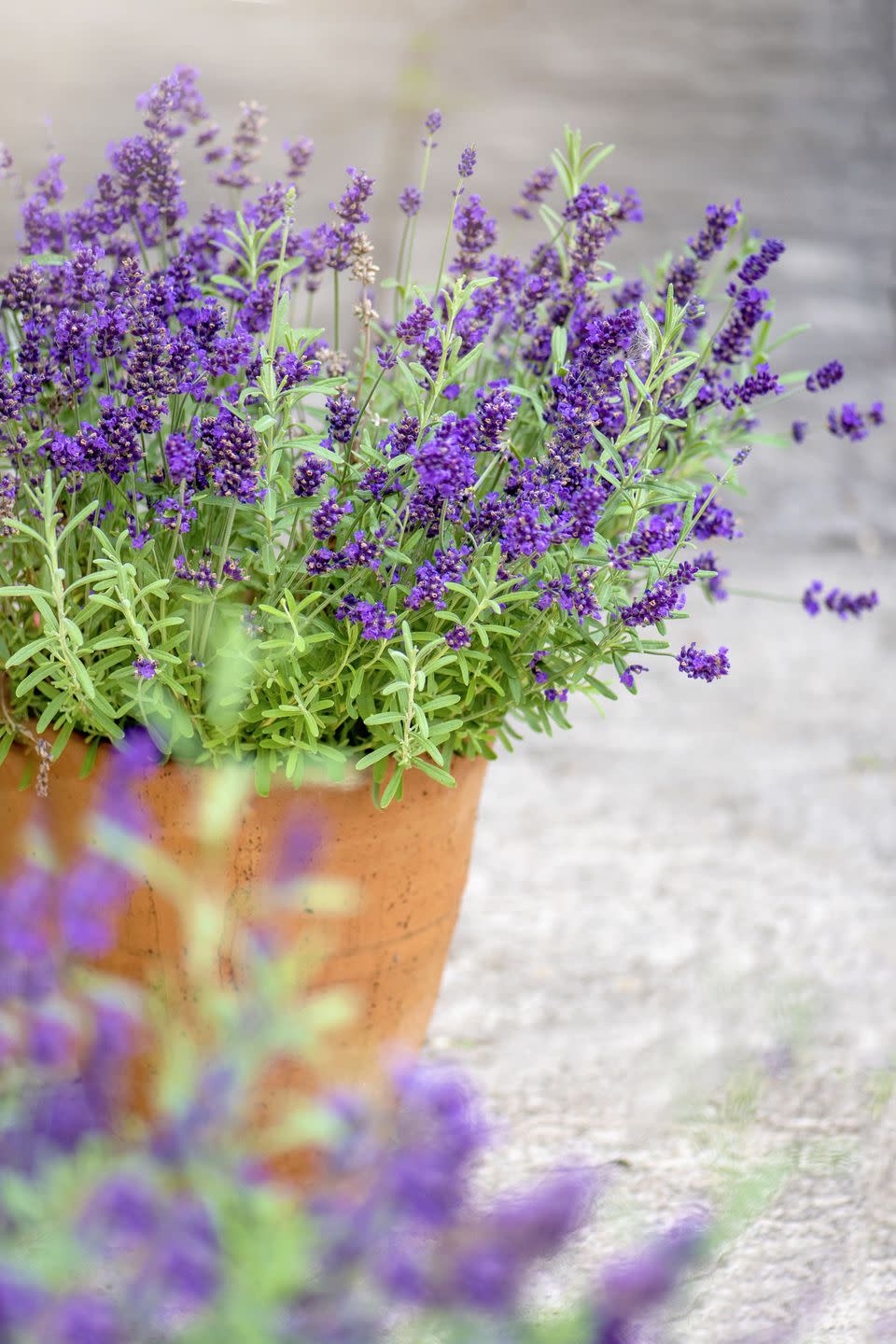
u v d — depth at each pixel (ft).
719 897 9.87
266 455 8.09
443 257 8.35
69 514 8.26
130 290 8.14
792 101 28.78
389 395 8.54
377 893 8.37
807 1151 8.82
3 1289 6.95
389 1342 7.38
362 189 8.18
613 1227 8.50
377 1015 8.50
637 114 26.30
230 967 8.31
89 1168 7.36
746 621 11.95
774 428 15.38
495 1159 8.74
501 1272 7.16
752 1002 9.39
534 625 8.18
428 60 26.30
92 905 7.65
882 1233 8.60
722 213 8.50
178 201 8.42
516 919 9.70
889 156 25.70
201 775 8.18
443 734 8.20
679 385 8.48
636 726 10.87
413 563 8.21
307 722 8.09
